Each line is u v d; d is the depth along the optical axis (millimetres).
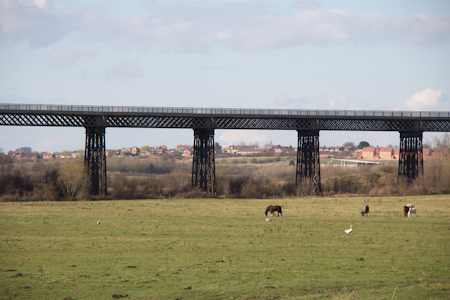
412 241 63281
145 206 113125
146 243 61312
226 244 60781
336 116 148375
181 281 42031
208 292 38594
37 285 40469
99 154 136625
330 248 58219
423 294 38219
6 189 136125
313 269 46750
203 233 69938
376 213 97750
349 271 45969
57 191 134250
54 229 73375
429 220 85188
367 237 66375
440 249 57625
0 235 67188
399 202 122812
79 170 136500
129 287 40031
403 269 46938
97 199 131500
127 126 138125
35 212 96750
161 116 139250
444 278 43469
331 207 111562
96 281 41875
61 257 52344
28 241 62438
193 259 51469
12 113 129625
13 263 49094
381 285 41000
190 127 143125
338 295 37812
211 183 145125
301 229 74312
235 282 41688
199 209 106562
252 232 71000
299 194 148250
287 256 53281
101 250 56500
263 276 43844
